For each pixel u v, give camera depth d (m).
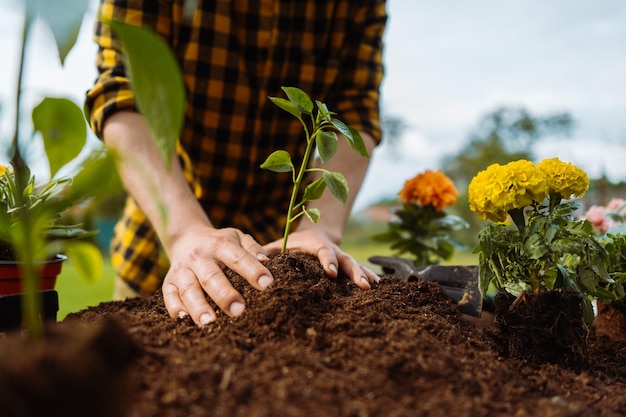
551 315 0.94
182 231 1.25
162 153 0.43
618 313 1.25
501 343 0.98
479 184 1.04
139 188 1.31
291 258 1.10
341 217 1.56
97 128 1.38
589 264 0.99
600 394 0.82
